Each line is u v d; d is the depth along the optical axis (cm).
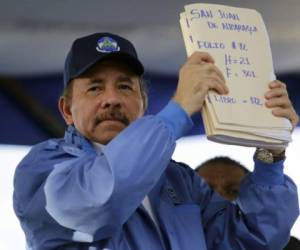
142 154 593
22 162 654
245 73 629
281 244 669
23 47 1040
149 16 1030
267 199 662
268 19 1070
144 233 632
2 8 970
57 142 666
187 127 611
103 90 655
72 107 667
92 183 595
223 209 691
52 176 618
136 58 661
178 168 700
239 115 608
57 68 1093
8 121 1099
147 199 657
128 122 650
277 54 1130
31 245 635
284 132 618
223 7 651
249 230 671
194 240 650
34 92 1108
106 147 602
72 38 1041
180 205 669
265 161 662
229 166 955
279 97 627
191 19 637
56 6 977
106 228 601
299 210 678
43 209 615
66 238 612
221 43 634
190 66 620
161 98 1128
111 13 1012
